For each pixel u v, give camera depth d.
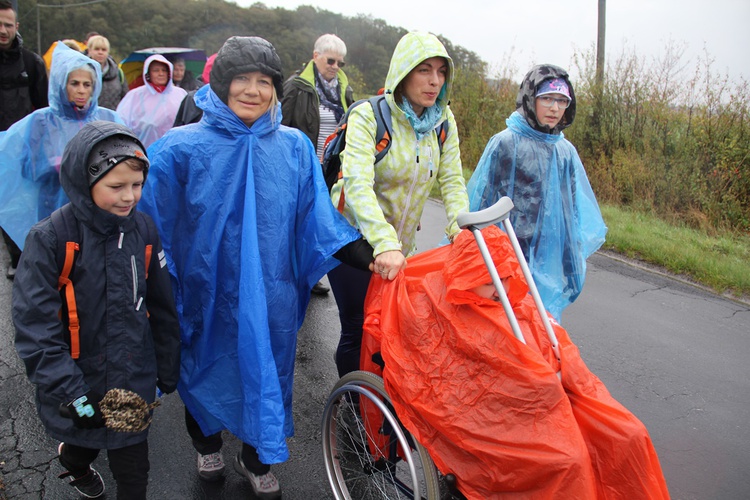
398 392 2.27
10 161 3.81
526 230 3.63
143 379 2.36
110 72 7.44
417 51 2.69
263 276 2.54
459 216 2.09
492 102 12.27
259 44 2.45
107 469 2.93
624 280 6.09
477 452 2.04
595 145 10.20
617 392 3.93
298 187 2.68
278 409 2.45
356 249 2.63
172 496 2.78
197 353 2.65
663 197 8.86
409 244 3.15
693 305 5.47
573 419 1.97
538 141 3.61
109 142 2.11
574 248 3.77
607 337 4.74
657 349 4.56
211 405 2.64
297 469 3.03
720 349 4.61
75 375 2.09
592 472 1.96
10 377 3.66
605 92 10.05
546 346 2.20
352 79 19.80
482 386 2.07
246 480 2.92
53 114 3.94
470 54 12.79
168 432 3.28
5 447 3.02
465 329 2.14
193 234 2.56
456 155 3.12
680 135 9.12
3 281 5.05
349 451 2.96
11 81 5.14
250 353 2.45
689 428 3.56
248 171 2.50
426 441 2.20
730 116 8.55
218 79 2.45
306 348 4.30
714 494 2.99
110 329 2.26
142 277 2.33
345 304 3.14
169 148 2.49
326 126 5.50
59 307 2.15
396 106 2.82
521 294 2.25
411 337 2.26
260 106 2.50
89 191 2.12
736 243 7.39
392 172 2.90
